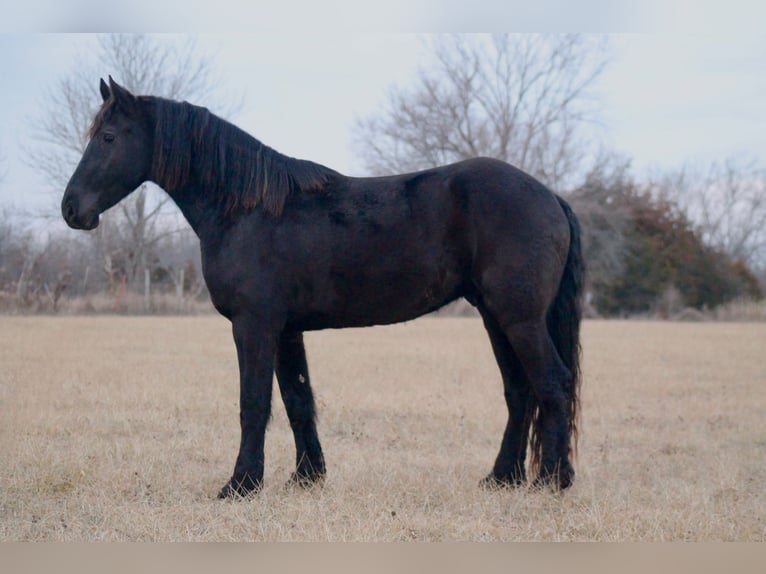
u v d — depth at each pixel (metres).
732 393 12.88
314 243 6.27
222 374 13.91
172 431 8.95
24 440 7.98
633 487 6.71
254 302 6.27
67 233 38.59
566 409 6.19
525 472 6.66
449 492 6.42
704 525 5.62
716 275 44.62
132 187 6.74
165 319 28.41
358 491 6.42
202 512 5.79
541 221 6.13
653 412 10.99
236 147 6.48
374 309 6.38
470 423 9.70
